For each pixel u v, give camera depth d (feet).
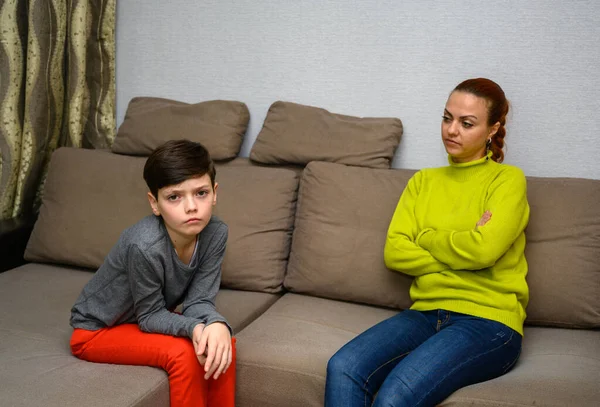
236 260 6.57
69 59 7.93
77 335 4.84
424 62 7.04
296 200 6.95
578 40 6.46
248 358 5.07
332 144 6.98
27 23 7.78
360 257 6.24
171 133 7.52
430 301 5.45
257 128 7.89
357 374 4.61
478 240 5.08
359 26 7.22
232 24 7.74
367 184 6.51
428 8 6.92
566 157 6.73
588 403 4.21
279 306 6.19
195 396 4.61
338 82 7.43
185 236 4.73
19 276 6.77
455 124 5.42
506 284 5.26
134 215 6.97
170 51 8.08
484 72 6.86
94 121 8.33
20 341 5.15
